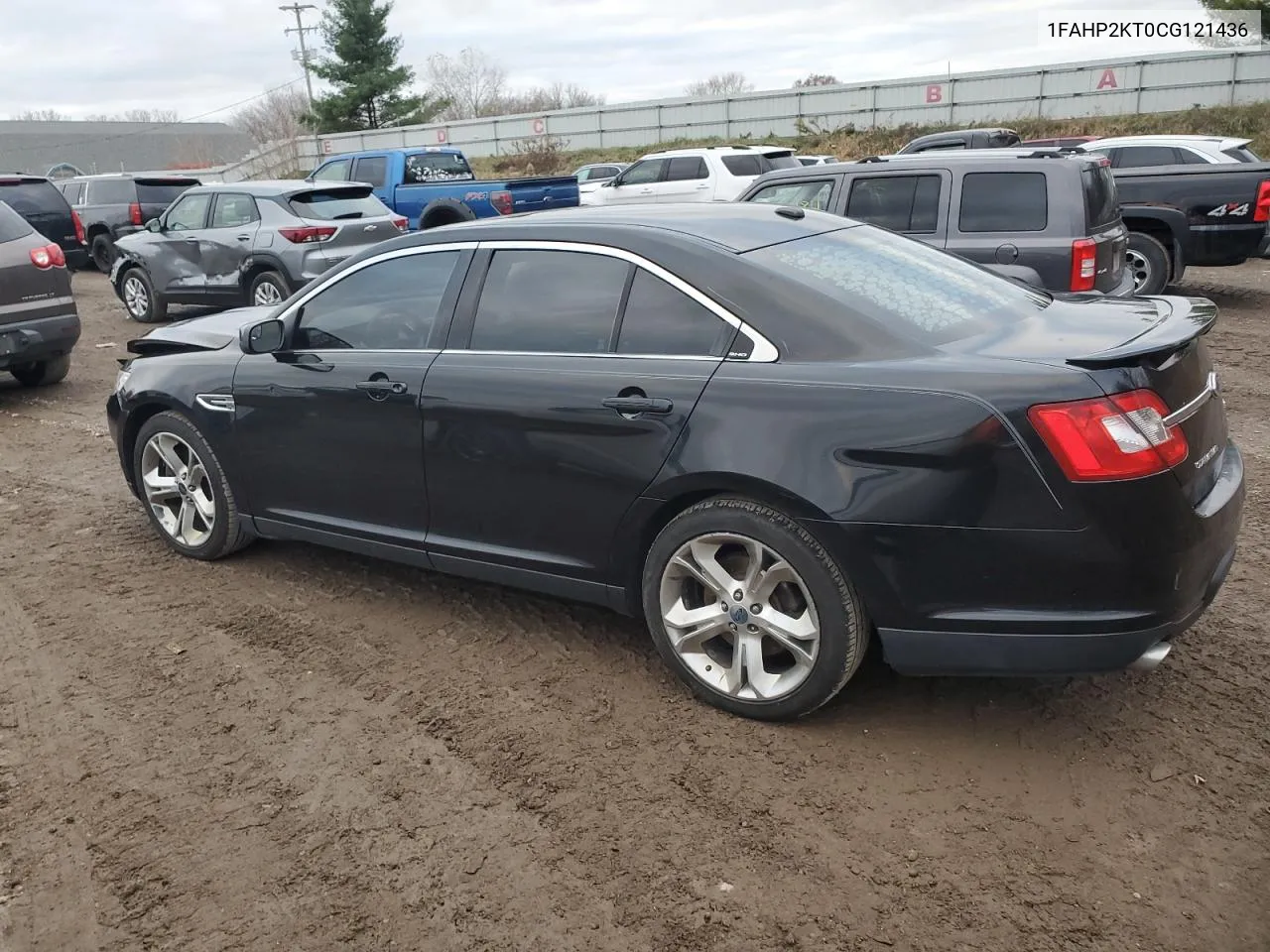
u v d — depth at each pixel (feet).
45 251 28.58
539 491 12.48
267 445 15.37
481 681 12.85
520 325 12.87
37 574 16.81
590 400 11.82
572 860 9.50
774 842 9.64
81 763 11.36
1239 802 9.93
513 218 13.87
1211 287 42.91
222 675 13.21
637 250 12.07
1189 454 10.04
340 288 14.70
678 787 10.52
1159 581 9.73
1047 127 111.65
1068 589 9.73
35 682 13.20
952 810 10.00
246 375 15.46
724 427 10.89
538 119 146.30
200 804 10.53
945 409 9.87
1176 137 49.37
